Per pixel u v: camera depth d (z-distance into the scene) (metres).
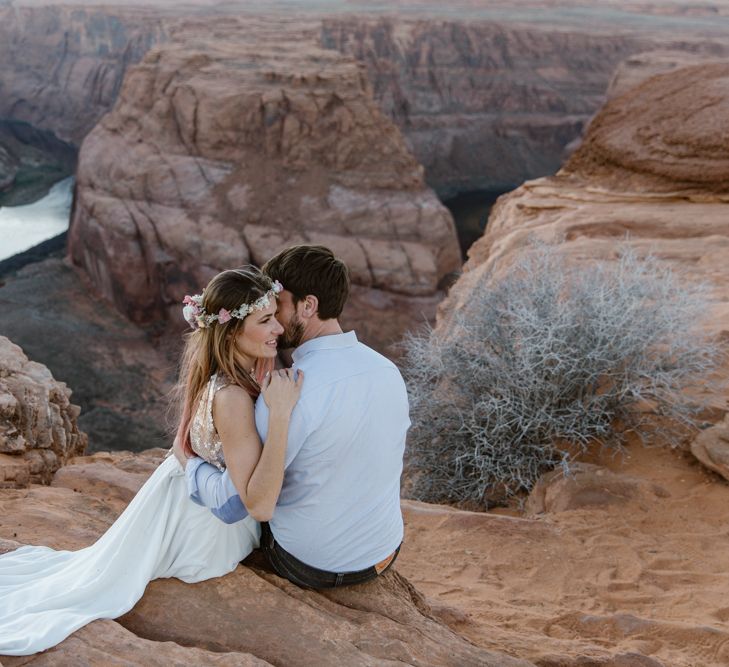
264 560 3.39
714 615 4.81
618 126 17.03
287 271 2.81
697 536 5.98
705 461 6.85
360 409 2.79
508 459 7.91
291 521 3.01
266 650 2.89
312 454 2.82
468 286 12.86
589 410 7.74
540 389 7.84
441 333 11.26
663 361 8.03
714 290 10.46
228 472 2.81
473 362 8.36
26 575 3.23
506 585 5.30
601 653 3.80
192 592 3.09
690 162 15.33
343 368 2.79
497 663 3.06
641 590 5.22
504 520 6.17
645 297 8.22
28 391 6.57
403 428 2.98
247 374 2.88
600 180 16.78
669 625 4.41
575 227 13.94
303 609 3.06
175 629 2.95
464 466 8.31
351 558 3.07
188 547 3.10
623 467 7.35
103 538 3.20
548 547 5.78
